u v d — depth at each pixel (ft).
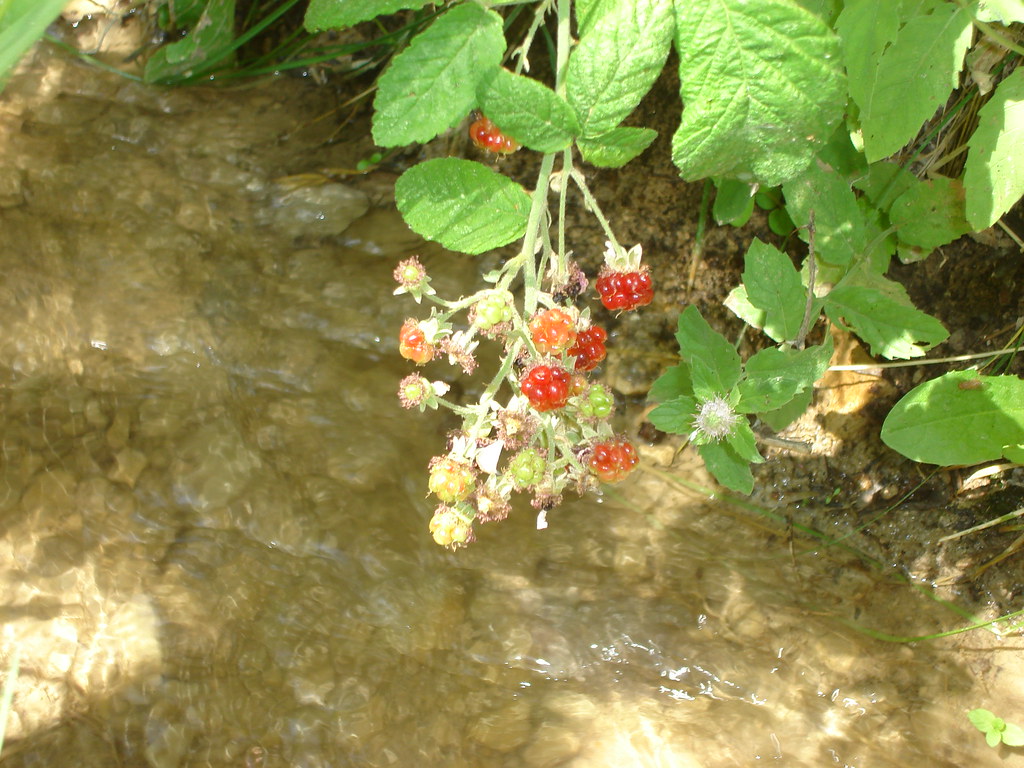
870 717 1.01
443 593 1.10
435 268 1.38
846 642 1.07
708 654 1.06
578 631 1.07
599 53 0.72
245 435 1.19
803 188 1.09
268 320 1.31
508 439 0.81
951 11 0.91
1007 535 1.13
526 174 1.40
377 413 1.24
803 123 0.76
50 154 1.44
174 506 1.12
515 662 1.05
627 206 1.34
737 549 1.16
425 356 0.79
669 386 1.10
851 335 1.24
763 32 0.73
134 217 1.38
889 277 1.22
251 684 1.00
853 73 0.90
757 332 1.27
